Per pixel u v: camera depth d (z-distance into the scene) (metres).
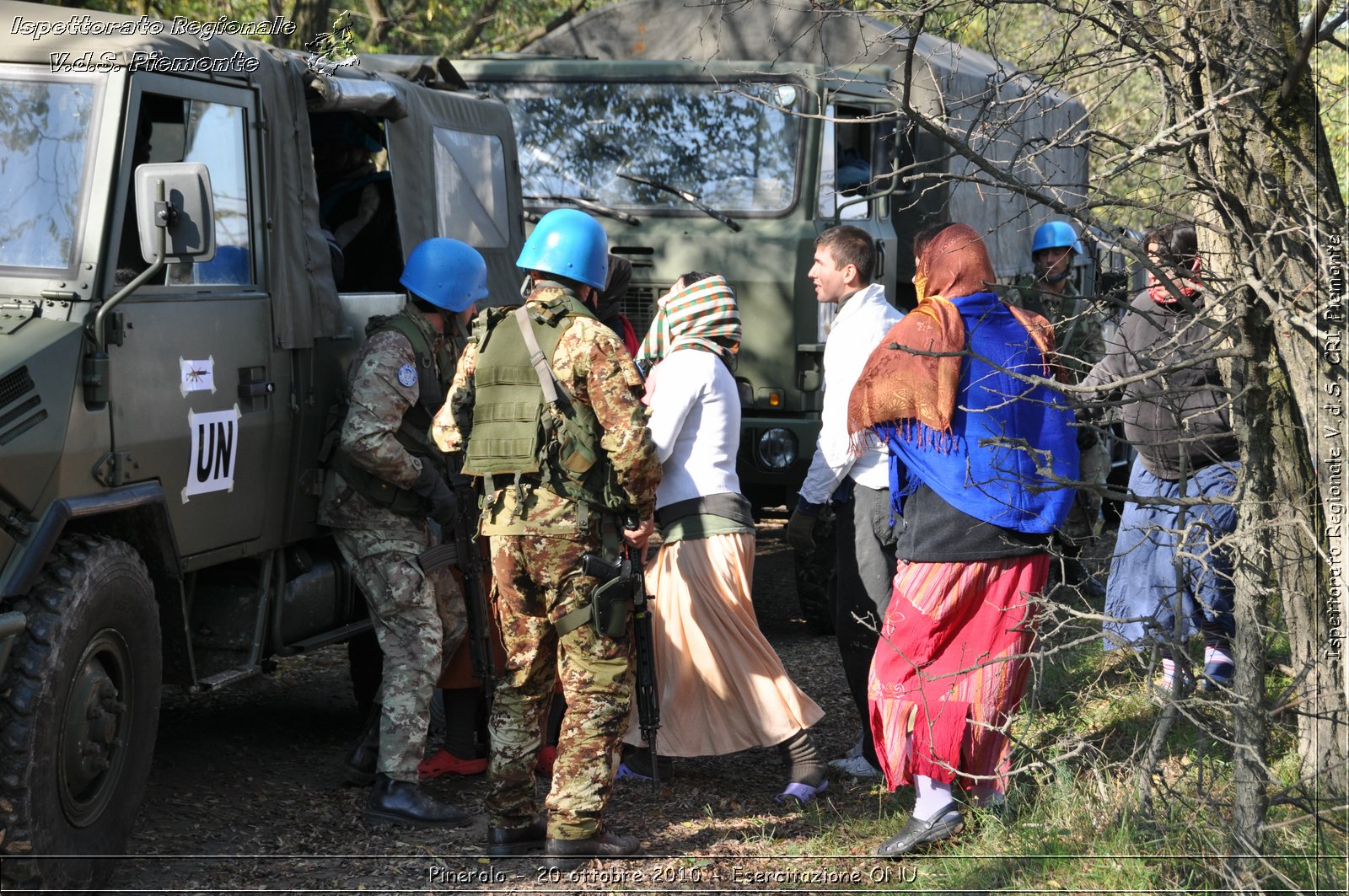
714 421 6.16
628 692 5.43
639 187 9.96
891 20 4.62
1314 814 4.61
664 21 10.77
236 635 5.99
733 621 6.12
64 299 4.82
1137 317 6.48
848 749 7.15
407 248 7.41
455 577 6.35
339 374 6.59
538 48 11.20
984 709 5.39
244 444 5.75
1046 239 11.22
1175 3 4.39
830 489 6.29
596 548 5.32
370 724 6.34
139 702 5.06
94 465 4.77
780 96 9.50
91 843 4.76
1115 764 5.81
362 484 5.95
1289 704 4.83
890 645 5.51
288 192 6.19
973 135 4.91
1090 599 9.00
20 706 4.36
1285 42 4.71
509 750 5.50
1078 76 4.66
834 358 6.29
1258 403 4.88
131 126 5.11
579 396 5.28
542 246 5.45
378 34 17.66
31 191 5.02
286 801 6.17
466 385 5.52
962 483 5.34
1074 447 5.47
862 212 10.11
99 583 4.71
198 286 5.54
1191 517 5.66
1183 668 4.91
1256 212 4.70
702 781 6.62
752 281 9.42
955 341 5.35
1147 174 4.84
